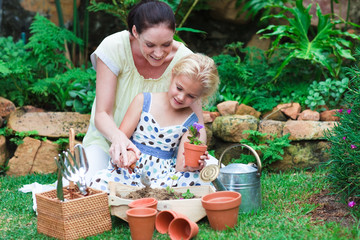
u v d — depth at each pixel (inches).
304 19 180.4
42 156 162.2
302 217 107.1
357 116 112.6
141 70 128.4
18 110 169.6
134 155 108.5
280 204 116.8
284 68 189.2
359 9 205.6
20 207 121.4
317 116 163.9
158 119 118.0
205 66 109.9
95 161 125.4
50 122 166.1
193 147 105.8
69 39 192.1
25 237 100.2
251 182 109.9
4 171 162.1
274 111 171.0
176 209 101.7
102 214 100.2
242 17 220.7
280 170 156.8
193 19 225.5
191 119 119.3
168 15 109.3
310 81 188.7
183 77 109.0
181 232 95.6
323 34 180.1
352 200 111.7
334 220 104.7
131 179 115.9
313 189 126.1
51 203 97.9
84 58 217.5
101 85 123.3
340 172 111.3
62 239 96.5
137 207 95.3
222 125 162.2
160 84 129.3
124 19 188.2
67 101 175.8
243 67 188.4
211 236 94.5
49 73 193.3
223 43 227.1
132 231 91.0
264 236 95.7
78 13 225.5
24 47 184.9
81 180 100.9
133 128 119.0
